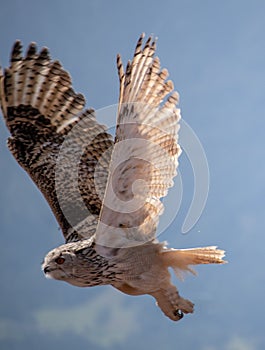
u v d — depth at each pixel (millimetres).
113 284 12117
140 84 10695
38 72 12898
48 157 13258
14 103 13109
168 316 12531
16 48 12680
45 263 11891
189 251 12016
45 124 13250
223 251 12062
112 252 11734
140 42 10609
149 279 12000
